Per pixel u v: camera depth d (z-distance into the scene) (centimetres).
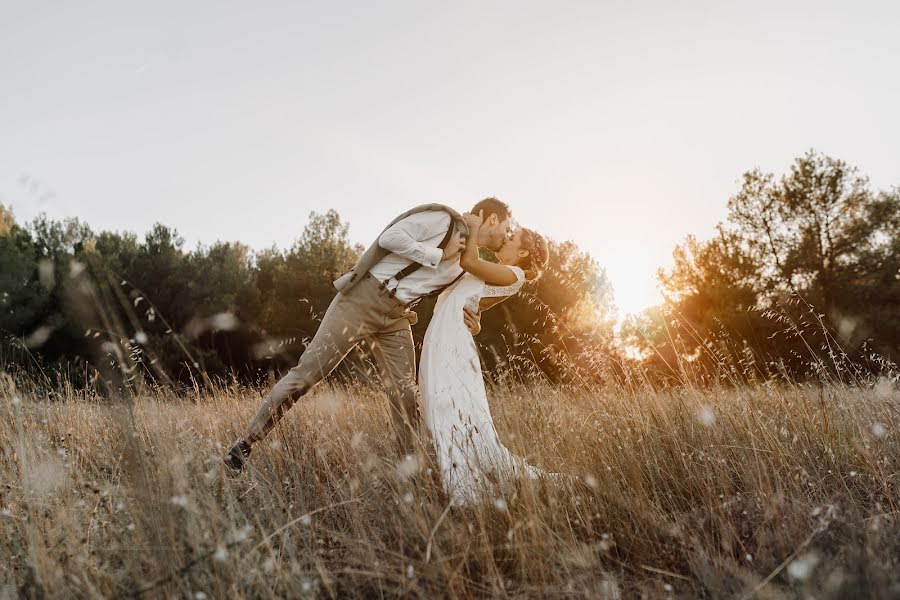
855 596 152
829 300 1675
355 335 321
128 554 185
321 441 299
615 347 386
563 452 275
